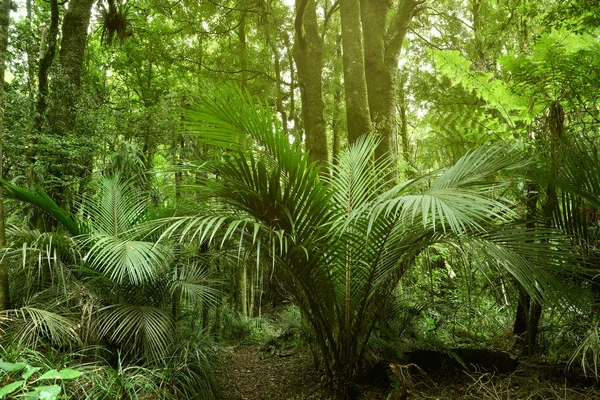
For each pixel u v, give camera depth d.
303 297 3.11
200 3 8.59
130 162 5.15
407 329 3.86
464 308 4.17
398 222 2.63
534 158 2.42
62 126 5.94
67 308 3.22
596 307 2.63
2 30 3.26
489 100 4.28
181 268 3.88
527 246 2.26
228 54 9.03
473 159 2.37
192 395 2.95
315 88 5.89
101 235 3.40
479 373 3.15
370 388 3.18
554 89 3.66
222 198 2.68
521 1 6.66
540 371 2.94
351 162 3.25
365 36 5.95
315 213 2.59
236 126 2.57
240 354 5.89
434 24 10.00
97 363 2.91
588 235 2.68
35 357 2.44
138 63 9.70
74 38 6.65
